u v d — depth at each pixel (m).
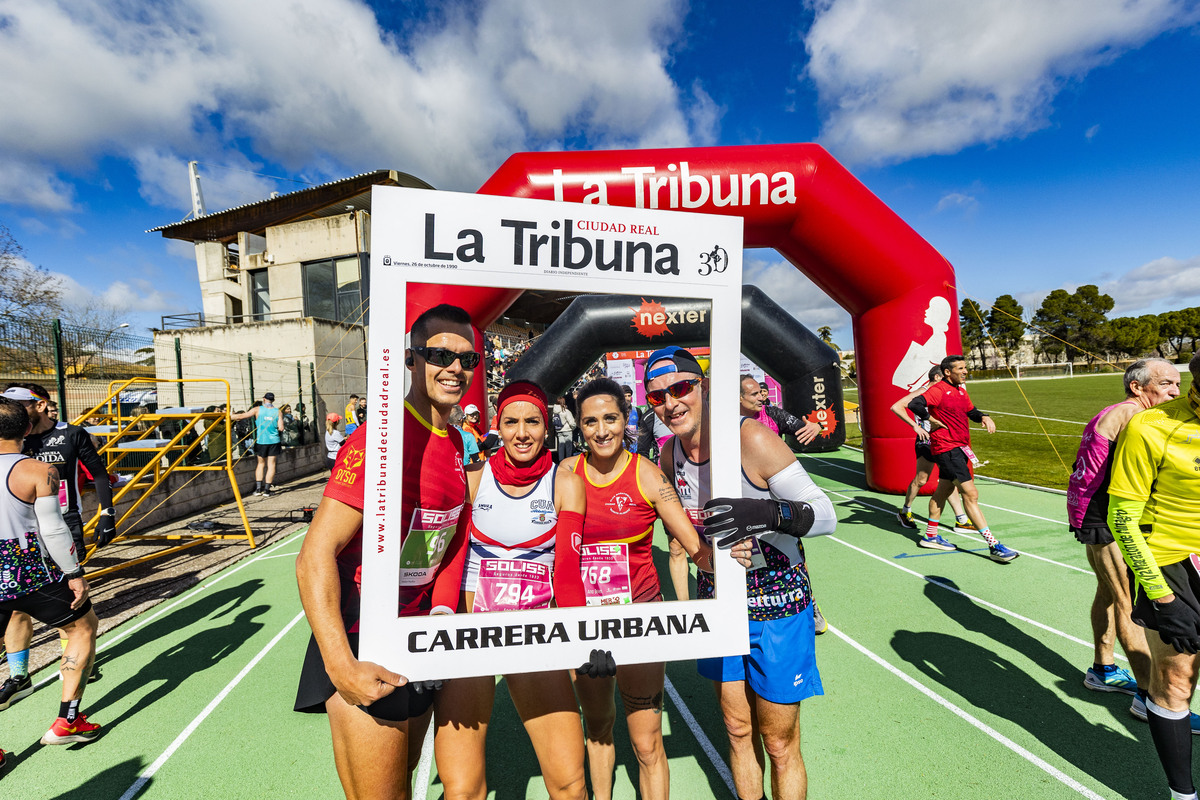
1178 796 1.97
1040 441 12.11
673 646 1.58
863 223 6.36
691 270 1.62
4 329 6.34
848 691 3.02
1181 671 1.95
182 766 2.64
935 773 2.35
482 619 1.45
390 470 1.38
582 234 1.54
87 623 2.85
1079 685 2.96
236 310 17.73
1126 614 2.59
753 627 1.80
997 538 5.68
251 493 9.78
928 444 5.27
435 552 1.56
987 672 3.14
